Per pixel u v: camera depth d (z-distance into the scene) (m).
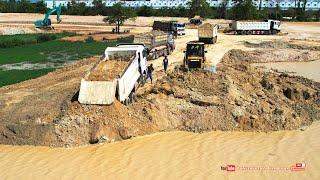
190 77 29.56
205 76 29.75
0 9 123.12
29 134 23.28
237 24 72.12
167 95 27.25
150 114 24.97
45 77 37.12
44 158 21.58
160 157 21.47
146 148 22.55
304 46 57.97
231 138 23.91
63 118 23.77
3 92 31.47
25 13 122.06
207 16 108.06
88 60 44.50
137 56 29.89
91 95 24.55
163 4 131.38
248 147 22.72
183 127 25.09
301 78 35.31
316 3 126.44
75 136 23.09
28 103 27.27
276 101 28.23
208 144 23.08
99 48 56.50
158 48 43.72
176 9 116.06
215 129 25.00
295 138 23.95
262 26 72.69
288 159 21.23
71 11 118.25
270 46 58.00
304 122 26.25
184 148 22.56
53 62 46.12
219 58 46.12
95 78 26.20
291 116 26.11
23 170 20.42
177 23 68.25
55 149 22.53
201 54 34.19
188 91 27.61
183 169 20.17
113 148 22.55
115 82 24.78
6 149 22.67
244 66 37.53
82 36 70.44
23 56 50.31
